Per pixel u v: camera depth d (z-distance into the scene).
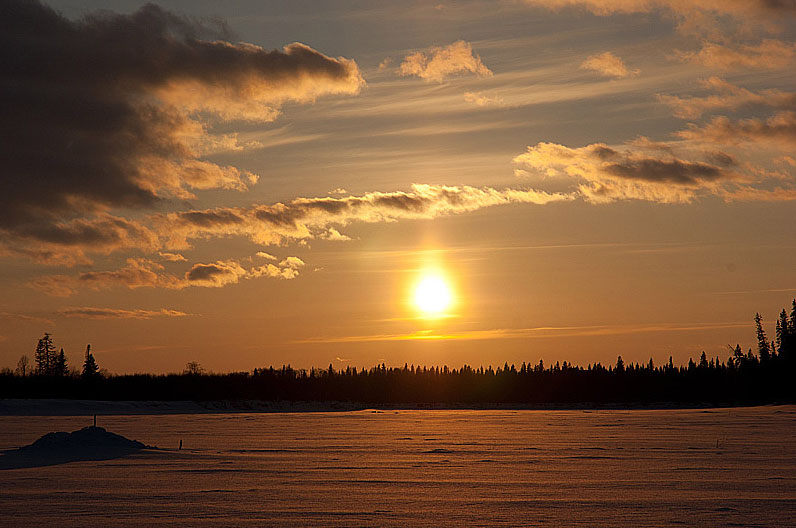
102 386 196.12
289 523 28.31
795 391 180.38
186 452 56.69
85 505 32.00
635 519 28.97
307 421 114.81
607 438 73.69
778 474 42.41
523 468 46.66
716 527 27.39
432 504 32.53
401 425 103.25
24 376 199.62
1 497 34.12
